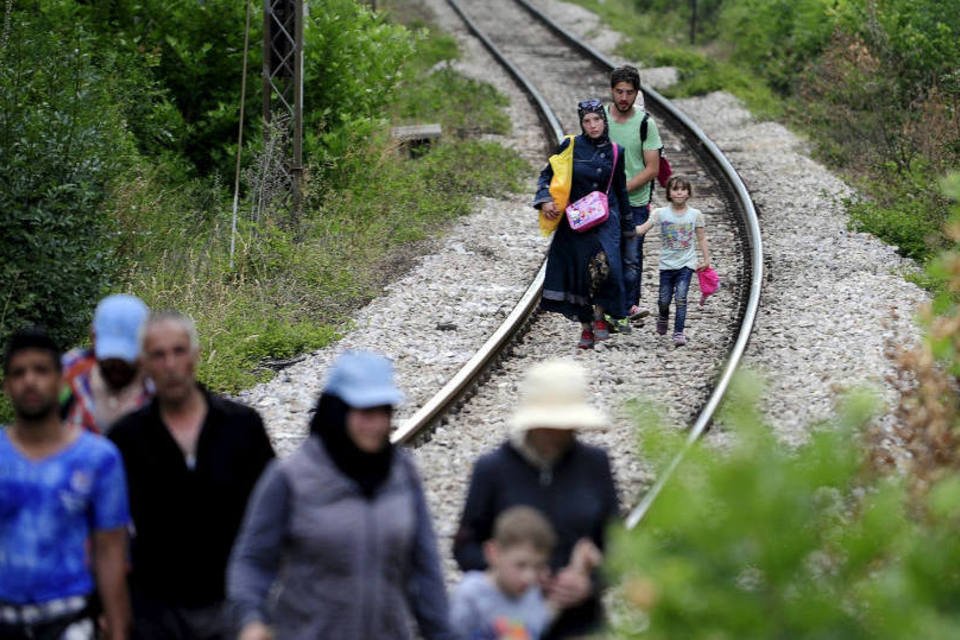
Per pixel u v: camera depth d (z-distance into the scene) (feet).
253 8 200.54
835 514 67.56
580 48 363.56
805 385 118.42
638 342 135.13
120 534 58.34
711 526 41.16
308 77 198.90
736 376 43.98
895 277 158.10
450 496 94.38
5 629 57.52
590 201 125.08
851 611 43.34
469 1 467.52
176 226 168.86
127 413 61.26
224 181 199.21
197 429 60.54
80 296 128.88
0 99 128.77
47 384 56.90
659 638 41.11
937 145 203.41
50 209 127.85
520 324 139.64
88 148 134.51
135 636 59.52
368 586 54.29
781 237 180.34
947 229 75.77
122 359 64.54
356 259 166.81
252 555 54.54
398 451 57.11
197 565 59.82
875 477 63.10
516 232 185.37
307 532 54.03
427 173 212.64
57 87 140.15
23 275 124.77
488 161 225.76
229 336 131.54
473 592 57.16
